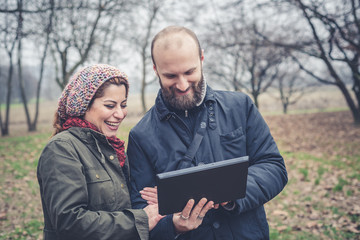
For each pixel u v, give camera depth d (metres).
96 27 12.30
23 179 6.50
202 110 1.50
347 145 9.38
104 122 1.42
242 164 1.25
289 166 7.16
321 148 9.35
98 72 1.37
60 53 12.18
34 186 6.04
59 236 1.24
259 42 12.28
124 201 1.42
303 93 23.08
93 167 1.35
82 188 1.25
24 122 28.00
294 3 10.71
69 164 1.25
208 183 1.22
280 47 12.20
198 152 1.43
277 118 18.67
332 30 10.29
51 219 1.23
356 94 13.81
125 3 11.84
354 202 4.68
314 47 11.32
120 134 12.47
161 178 1.13
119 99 1.42
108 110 1.39
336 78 13.08
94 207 1.31
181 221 1.26
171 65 1.32
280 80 21.16
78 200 1.22
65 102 1.45
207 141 1.45
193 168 1.19
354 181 5.63
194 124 1.50
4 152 9.71
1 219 4.51
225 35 13.73
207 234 1.42
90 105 1.39
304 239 3.67
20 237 3.92
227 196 1.28
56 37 11.30
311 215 4.34
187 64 1.32
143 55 17.33
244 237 1.43
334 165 6.96
